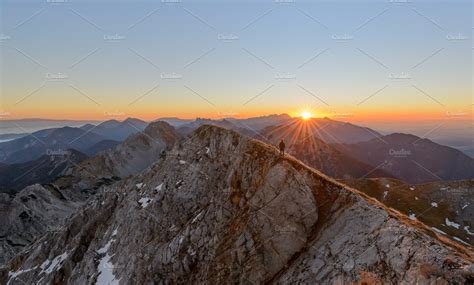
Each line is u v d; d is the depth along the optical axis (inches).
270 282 1873.8
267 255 1947.6
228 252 2053.4
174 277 2188.7
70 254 3176.7
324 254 1791.3
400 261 1505.9
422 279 1382.9
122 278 2472.9
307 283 1722.4
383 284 1485.0
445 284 1315.2
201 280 2049.7
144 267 2385.6
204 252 2165.4
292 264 1878.7
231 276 1962.4
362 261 1616.6
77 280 2802.7
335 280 1631.4
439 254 1438.2
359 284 1545.3
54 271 3137.3
